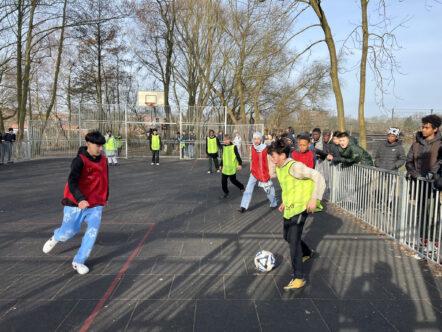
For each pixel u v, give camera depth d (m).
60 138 18.02
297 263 3.19
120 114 19.20
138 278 3.41
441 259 3.86
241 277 3.45
